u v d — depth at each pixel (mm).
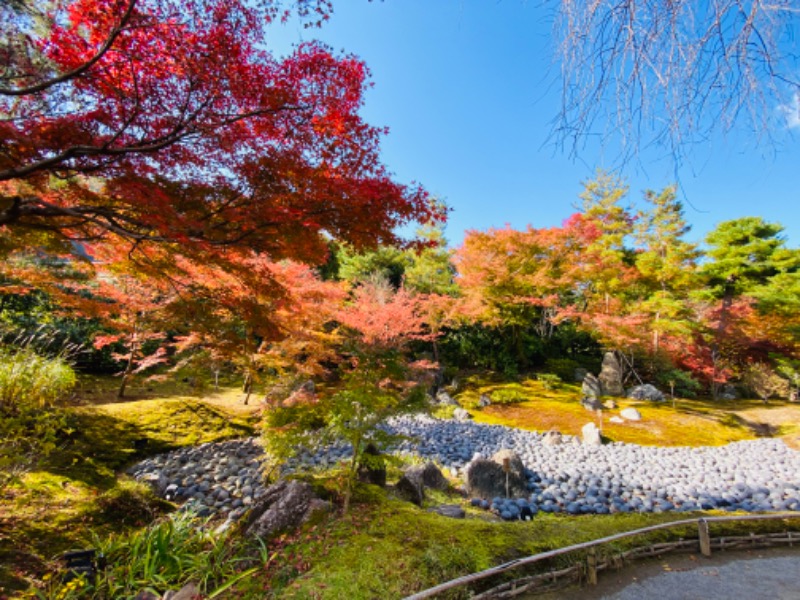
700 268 15164
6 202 2656
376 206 3203
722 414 11078
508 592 2709
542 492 5977
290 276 7508
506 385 13789
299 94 3010
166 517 4281
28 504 3904
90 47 2727
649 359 14820
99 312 6219
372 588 2502
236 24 2709
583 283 15156
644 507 5453
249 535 3395
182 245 3119
